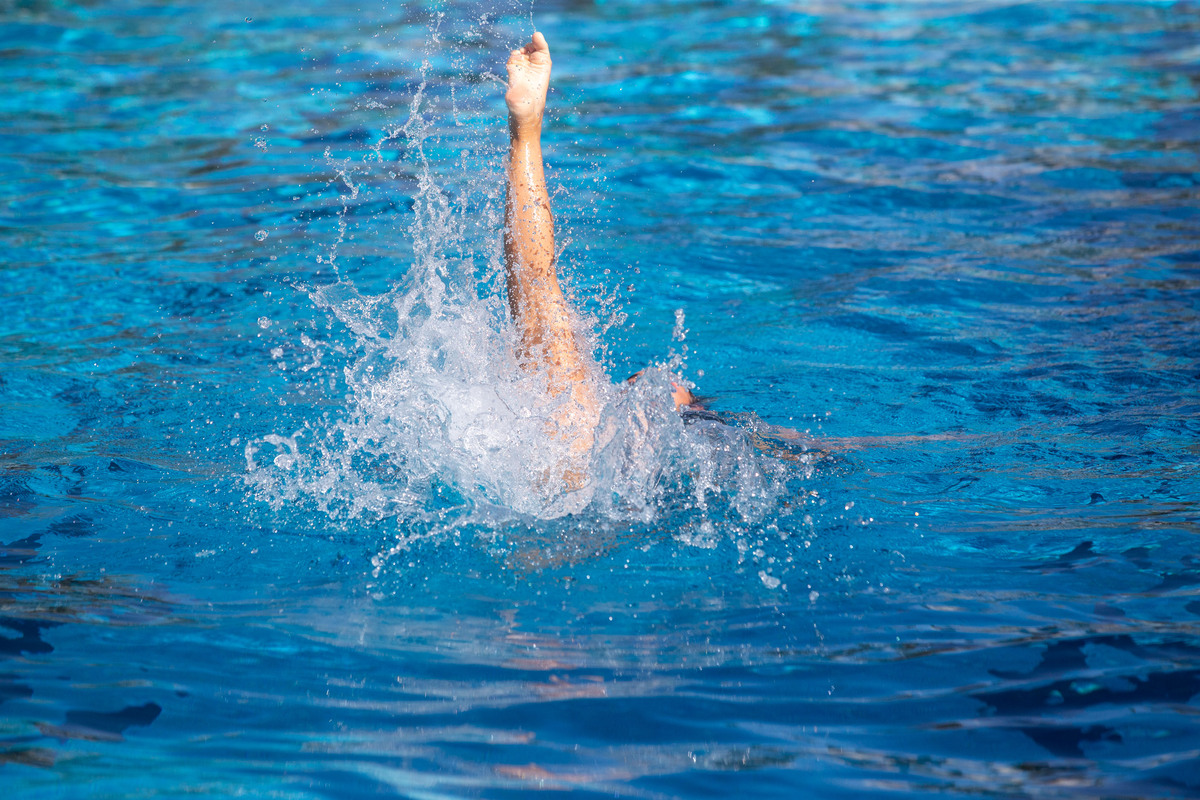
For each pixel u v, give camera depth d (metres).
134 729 6.53
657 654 7.51
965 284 17.30
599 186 23.20
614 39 38.16
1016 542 9.19
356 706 6.84
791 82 32.59
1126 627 7.72
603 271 18.17
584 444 10.23
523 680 7.18
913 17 41.06
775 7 43.12
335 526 9.63
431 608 8.20
